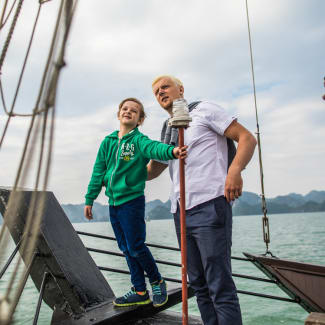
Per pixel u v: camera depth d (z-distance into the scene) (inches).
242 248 995.3
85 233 116.3
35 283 105.9
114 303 94.7
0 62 40.5
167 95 89.2
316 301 101.3
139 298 93.7
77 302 95.0
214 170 79.5
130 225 92.4
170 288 105.9
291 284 106.1
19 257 28.5
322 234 1659.7
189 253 81.4
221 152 82.4
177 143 86.4
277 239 1409.9
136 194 94.0
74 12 27.1
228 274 74.4
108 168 98.9
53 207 109.5
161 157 81.4
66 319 91.5
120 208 94.3
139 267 95.3
